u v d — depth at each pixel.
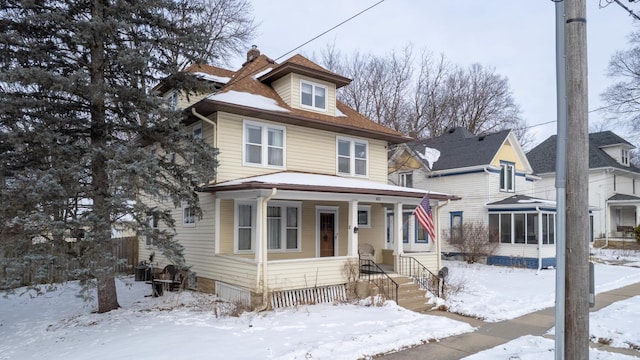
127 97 10.14
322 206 16.25
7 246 9.05
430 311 12.17
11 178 9.85
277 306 11.62
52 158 9.88
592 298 5.55
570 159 5.66
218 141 13.61
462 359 7.55
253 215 14.29
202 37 11.41
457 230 24.84
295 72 15.96
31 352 8.65
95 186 10.32
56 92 9.53
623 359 7.55
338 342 8.20
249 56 19.97
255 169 14.38
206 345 8.00
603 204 31.50
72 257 9.29
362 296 13.00
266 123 14.77
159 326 9.55
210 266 13.62
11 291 9.31
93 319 10.71
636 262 23.86
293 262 11.91
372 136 17.45
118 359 7.31
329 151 16.45
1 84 9.55
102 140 10.71
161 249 10.33
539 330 9.82
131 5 10.17
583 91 5.68
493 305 12.52
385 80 36.25
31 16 9.21
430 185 27.62
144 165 9.38
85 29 9.66
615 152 34.44
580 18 5.73
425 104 37.91
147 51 10.27
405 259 14.77
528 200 23.59
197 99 15.65
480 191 24.95
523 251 22.50
